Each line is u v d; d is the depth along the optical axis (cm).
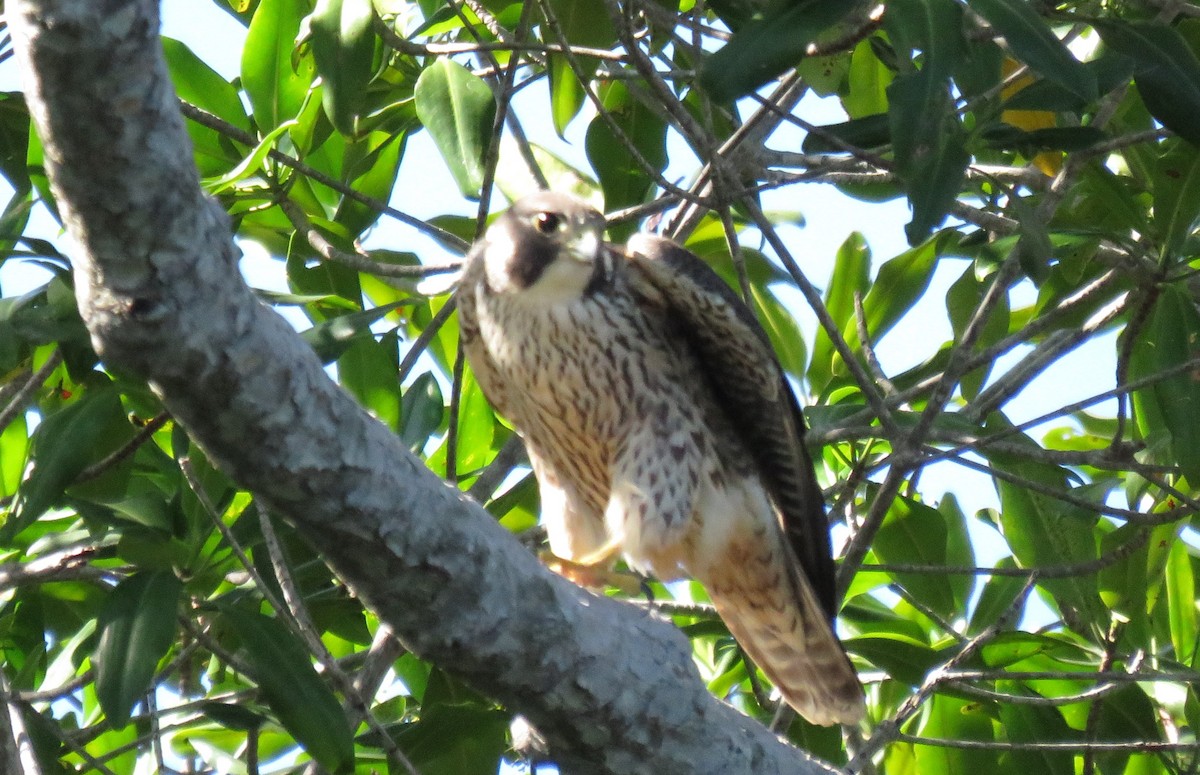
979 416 800
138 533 645
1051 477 867
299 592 704
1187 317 773
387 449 474
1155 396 859
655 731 566
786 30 556
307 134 825
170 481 773
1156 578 866
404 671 884
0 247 745
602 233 797
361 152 872
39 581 648
